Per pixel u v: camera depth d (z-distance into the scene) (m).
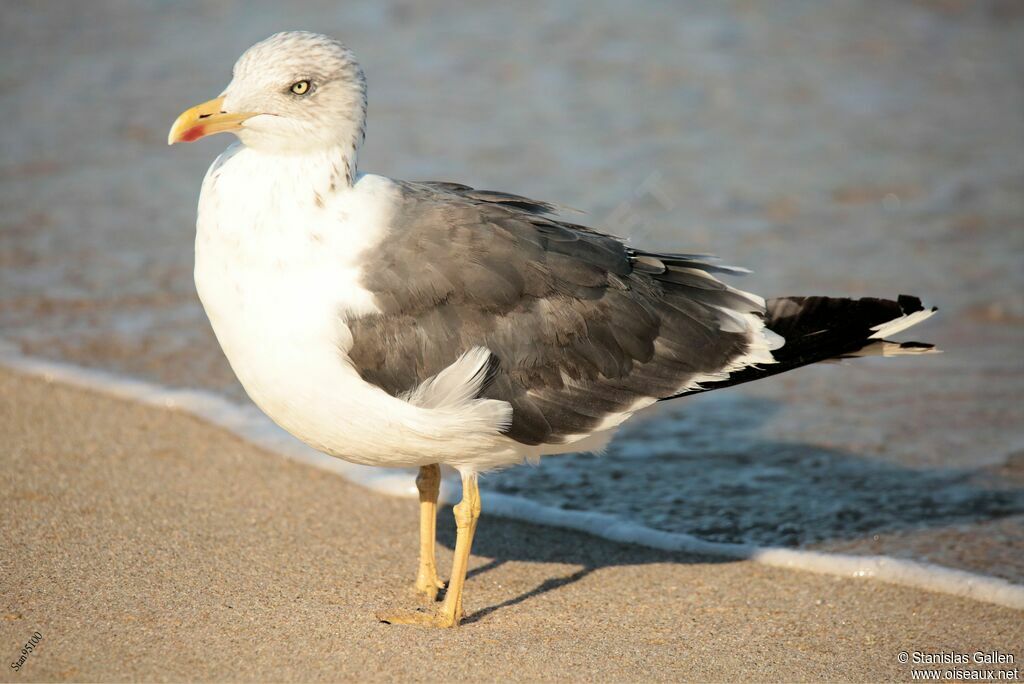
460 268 8.95
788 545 11.03
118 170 19.80
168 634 8.70
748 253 17.41
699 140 21.27
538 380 9.20
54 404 13.05
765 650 9.11
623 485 12.30
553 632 9.27
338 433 8.99
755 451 13.06
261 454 12.37
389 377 8.75
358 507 11.44
